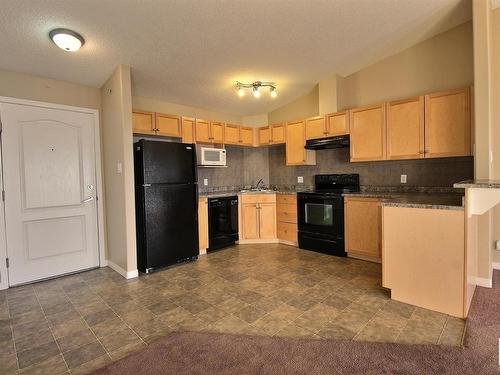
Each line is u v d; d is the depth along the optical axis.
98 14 2.21
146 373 1.58
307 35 2.89
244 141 4.77
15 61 2.75
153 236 3.23
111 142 3.31
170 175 3.37
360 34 3.01
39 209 3.10
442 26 3.08
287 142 4.48
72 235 3.32
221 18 2.47
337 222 3.71
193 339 1.90
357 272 3.11
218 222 4.14
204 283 2.89
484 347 1.71
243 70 3.52
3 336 1.99
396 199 2.57
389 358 1.65
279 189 5.04
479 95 2.47
